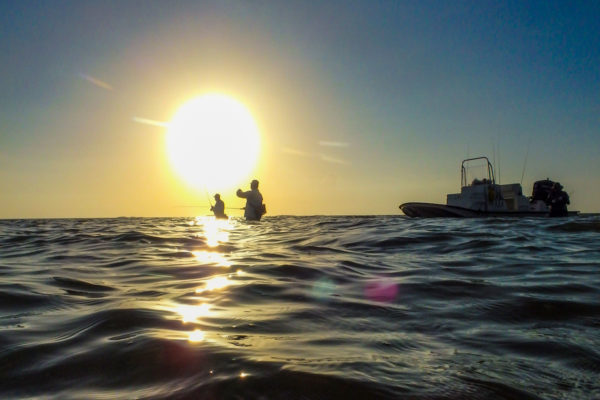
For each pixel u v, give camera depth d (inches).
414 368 66.4
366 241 283.0
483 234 313.7
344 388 56.9
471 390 58.6
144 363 66.1
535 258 200.1
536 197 856.3
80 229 479.2
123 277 155.5
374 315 102.2
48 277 154.6
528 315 103.0
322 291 128.3
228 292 124.7
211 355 68.5
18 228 523.2
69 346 75.0
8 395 57.4
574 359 72.7
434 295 124.0
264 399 53.6
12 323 91.8
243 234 366.0
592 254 210.7
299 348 74.7
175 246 269.0
